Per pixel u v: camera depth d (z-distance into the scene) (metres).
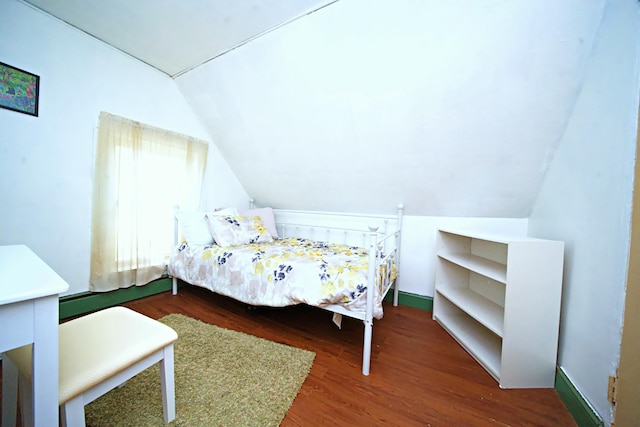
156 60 1.92
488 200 1.84
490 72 1.24
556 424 0.99
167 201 2.18
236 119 2.18
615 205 0.90
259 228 2.43
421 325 1.84
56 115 1.57
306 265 1.52
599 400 0.92
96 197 1.76
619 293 0.86
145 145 2.00
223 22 1.47
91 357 0.73
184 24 1.51
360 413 1.01
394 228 2.33
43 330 0.59
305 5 1.29
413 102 1.49
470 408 1.06
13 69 1.40
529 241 1.19
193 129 2.38
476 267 1.54
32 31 1.45
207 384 1.13
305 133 1.98
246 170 2.68
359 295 1.31
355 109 1.66
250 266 1.71
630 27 0.85
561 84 1.17
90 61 1.69
